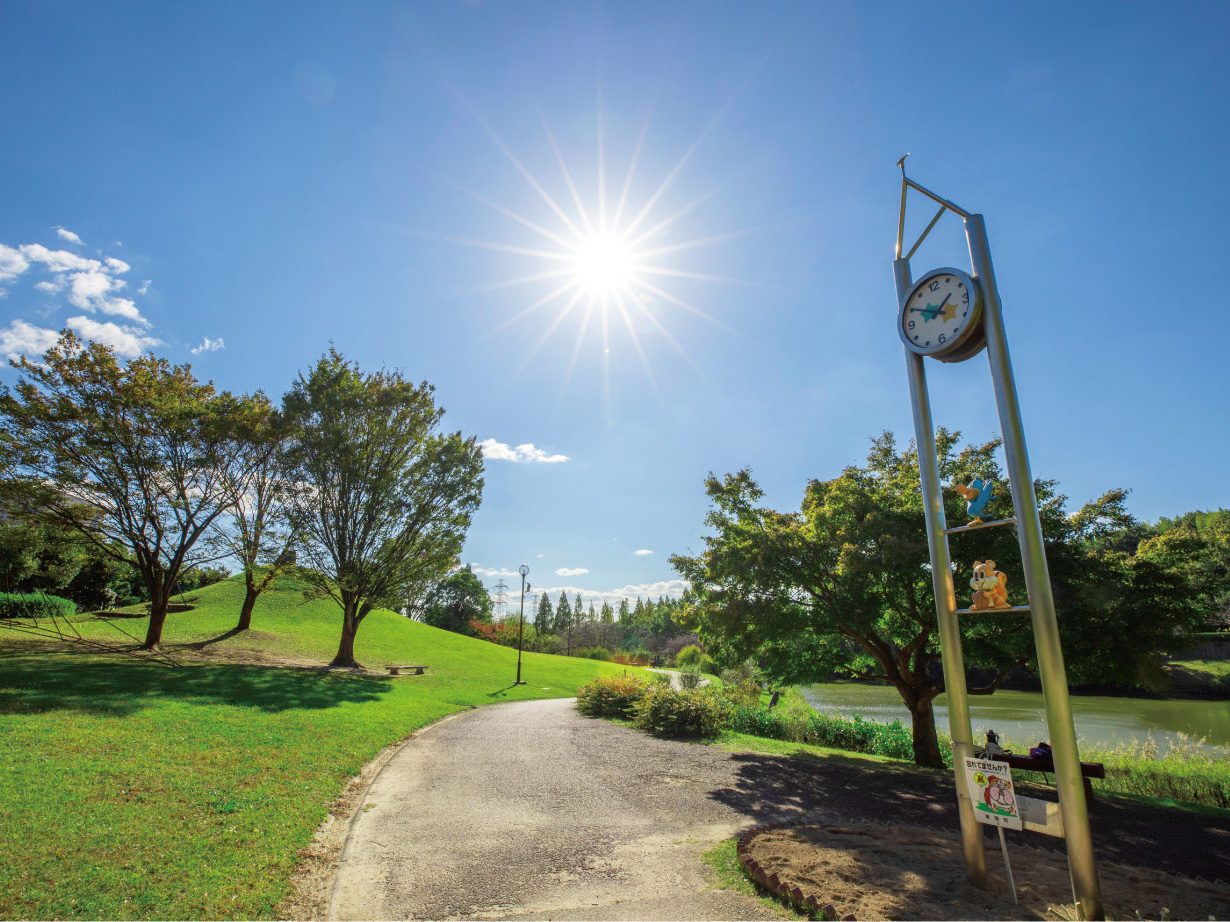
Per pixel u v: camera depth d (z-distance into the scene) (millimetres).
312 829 7660
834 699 40594
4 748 8898
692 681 28625
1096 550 13406
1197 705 36000
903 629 15750
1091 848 5352
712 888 6246
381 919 5520
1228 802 12531
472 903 5887
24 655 20250
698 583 16625
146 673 18406
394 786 10297
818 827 8141
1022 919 5340
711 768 12367
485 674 33531
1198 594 12258
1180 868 7410
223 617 37844
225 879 5871
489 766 12070
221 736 11352
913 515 13914
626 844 7629
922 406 7117
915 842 7508
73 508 24984
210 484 26812
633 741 15664
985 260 6512
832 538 14469
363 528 29141
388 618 48469
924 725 14461
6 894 5074
